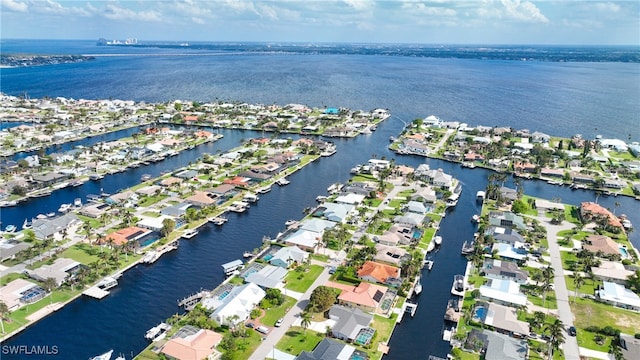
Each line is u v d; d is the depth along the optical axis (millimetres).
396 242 186000
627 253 183375
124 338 132000
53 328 135375
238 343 125938
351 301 144375
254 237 196875
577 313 143250
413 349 129125
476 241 189875
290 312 141375
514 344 125625
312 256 177625
